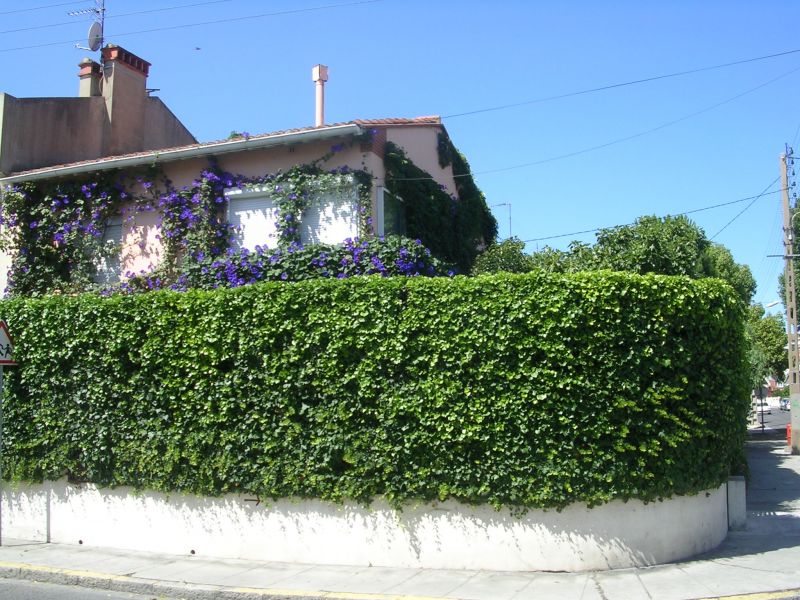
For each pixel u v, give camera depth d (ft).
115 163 46.29
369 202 42.06
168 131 64.90
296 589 26.11
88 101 57.11
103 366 34.04
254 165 44.88
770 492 45.75
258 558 31.01
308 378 30.01
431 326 28.45
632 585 25.08
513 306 27.66
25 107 53.01
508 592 24.79
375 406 29.04
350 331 29.40
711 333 28.73
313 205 43.04
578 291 27.40
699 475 28.60
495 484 27.53
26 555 32.63
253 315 31.07
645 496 27.43
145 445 32.76
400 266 38.63
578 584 25.48
